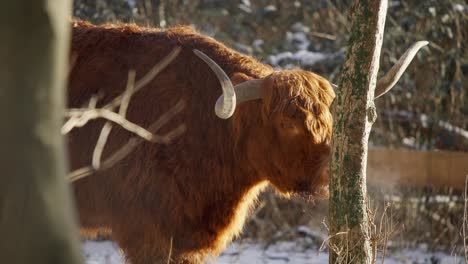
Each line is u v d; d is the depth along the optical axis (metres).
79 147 13.18
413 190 21.61
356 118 11.01
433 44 22.58
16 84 5.28
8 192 5.25
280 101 12.05
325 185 11.89
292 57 23.52
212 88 13.13
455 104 22.91
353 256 11.02
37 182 5.31
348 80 11.04
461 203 21.14
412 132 23.75
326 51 24.77
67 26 5.65
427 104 23.31
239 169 13.23
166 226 12.85
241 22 27.58
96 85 13.26
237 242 21.67
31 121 5.31
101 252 19.47
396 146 23.23
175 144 12.85
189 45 13.49
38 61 5.33
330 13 25.70
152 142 12.83
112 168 12.96
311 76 12.45
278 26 27.16
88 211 13.42
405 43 23.59
